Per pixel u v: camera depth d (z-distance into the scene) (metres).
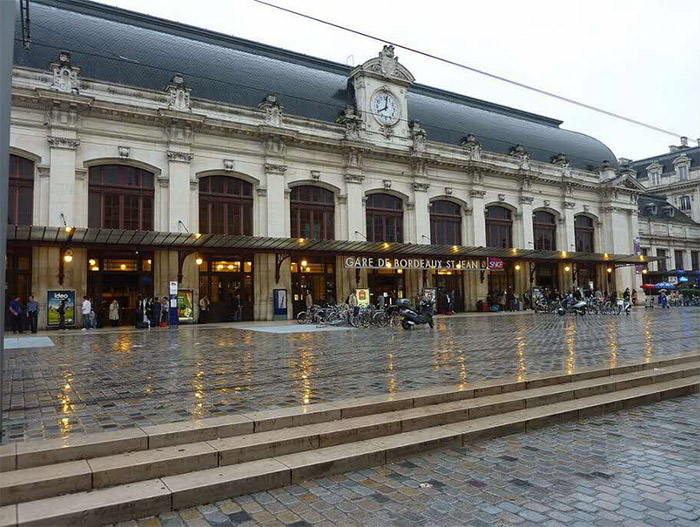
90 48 24.92
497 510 4.37
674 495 4.67
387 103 32.84
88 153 23.36
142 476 4.65
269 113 28.03
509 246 38.34
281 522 4.14
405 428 6.23
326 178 30.14
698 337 15.69
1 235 5.18
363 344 14.49
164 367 10.18
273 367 10.09
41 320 22.00
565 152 43.53
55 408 6.58
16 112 21.84
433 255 31.88
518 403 7.33
